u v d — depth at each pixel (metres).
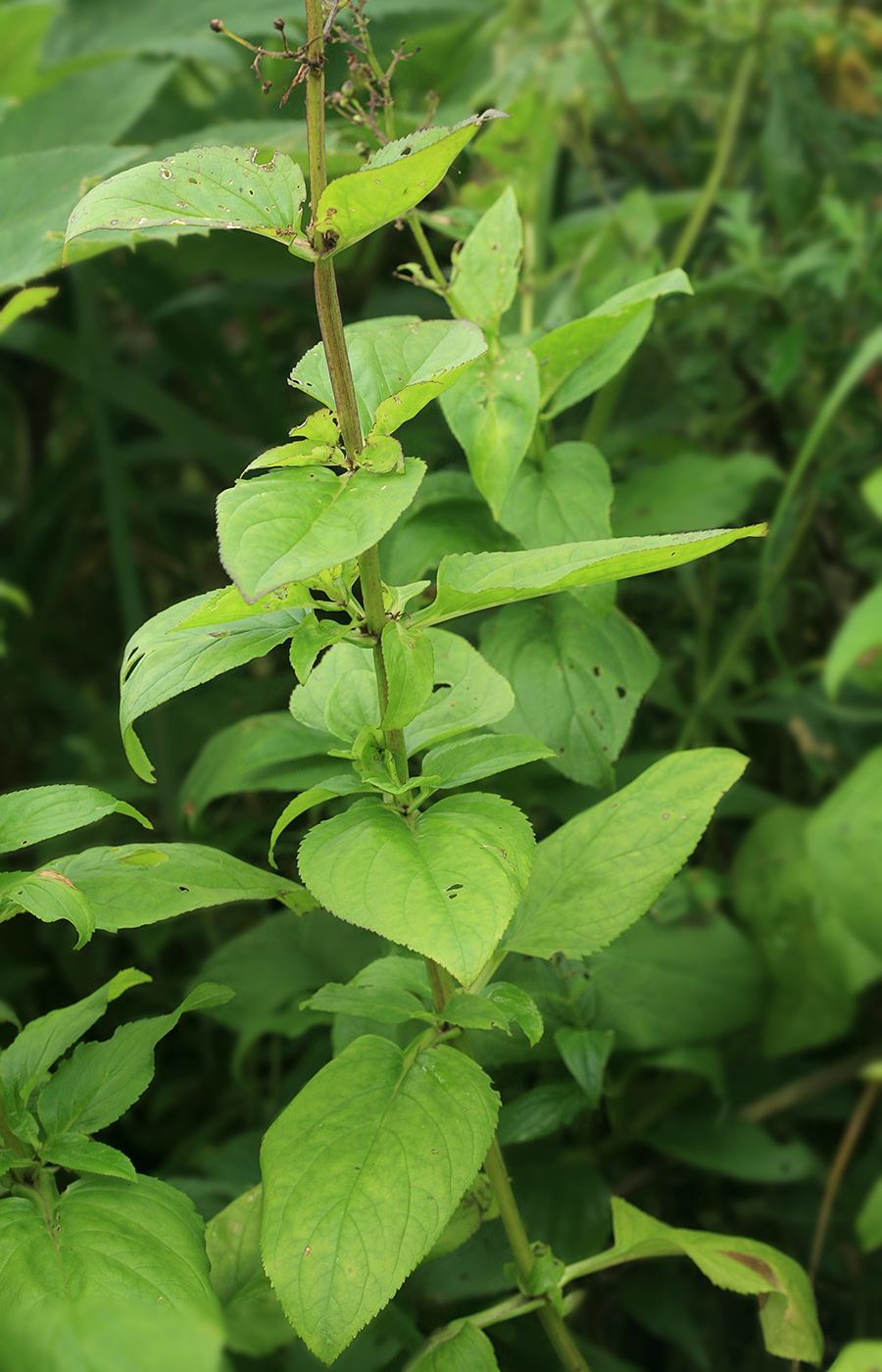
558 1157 1.12
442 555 0.97
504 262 0.95
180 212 0.74
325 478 0.74
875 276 1.33
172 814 1.42
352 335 0.80
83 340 1.62
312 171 0.75
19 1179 0.82
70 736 1.75
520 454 0.91
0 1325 0.75
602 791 1.02
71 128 1.37
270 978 1.11
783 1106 1.21
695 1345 1.08
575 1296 0.88
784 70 1.52
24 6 1.53
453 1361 0.84
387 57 1.03
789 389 1.44
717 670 1.30
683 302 1.31
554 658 0.95
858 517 1.46
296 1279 0.77
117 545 1.59
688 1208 1.22
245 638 0.79
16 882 0.79
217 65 1.43
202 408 2.00
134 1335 0.75
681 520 1.09
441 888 0.76
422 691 0.79
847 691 1.36
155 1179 0.82
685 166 1.72
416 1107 0.81
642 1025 1.08
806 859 1.21
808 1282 0.89
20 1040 0.85
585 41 1.56
